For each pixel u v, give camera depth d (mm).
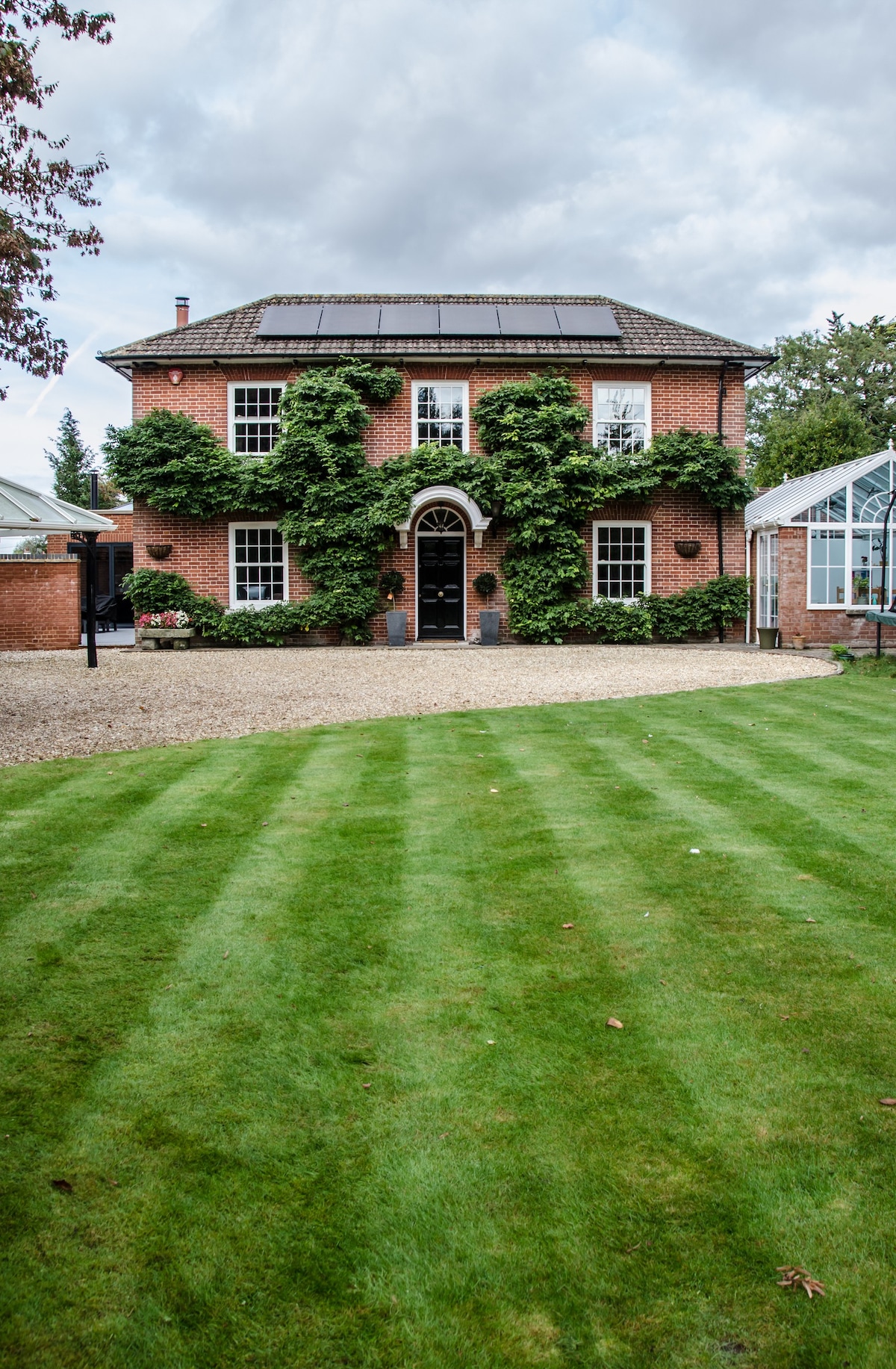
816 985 3734
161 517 19141
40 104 9641
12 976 3807
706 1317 2152
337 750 7953
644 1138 2783
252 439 19312
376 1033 3389
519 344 19312
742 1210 2484
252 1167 2658
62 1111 2912
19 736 8570
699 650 17297
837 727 8992
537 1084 3066
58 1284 2244
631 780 6898
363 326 19688
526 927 4301
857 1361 2033
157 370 19094
